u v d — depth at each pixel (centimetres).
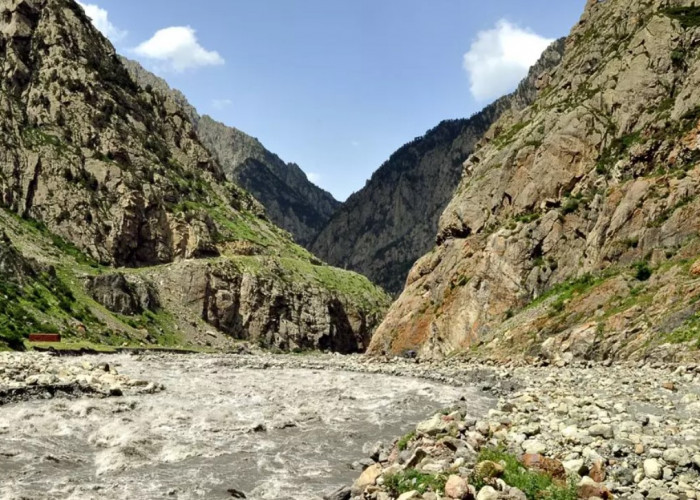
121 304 9906
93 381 3575
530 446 2028
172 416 2962
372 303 17350
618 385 3331
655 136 7100
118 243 12544
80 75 15100
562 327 5691
